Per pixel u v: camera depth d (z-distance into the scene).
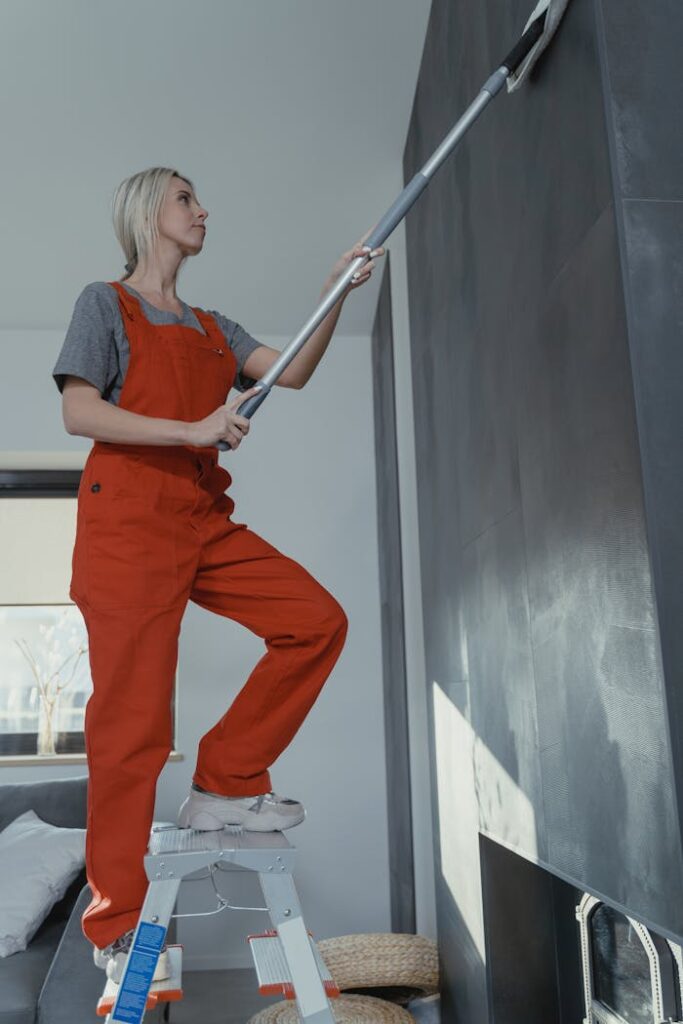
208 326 1.73
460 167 2.16
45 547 4.32
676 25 1.23
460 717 2.25
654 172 1.18
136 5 2.49
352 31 2.62
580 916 1.85
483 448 1.94
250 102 2.86
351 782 3.95
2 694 4.17
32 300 3.97
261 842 1.42
